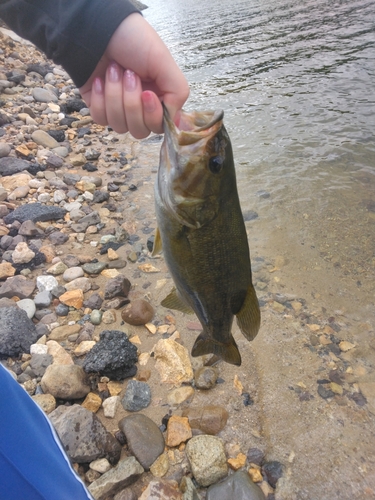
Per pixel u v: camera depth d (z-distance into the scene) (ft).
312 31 8.45
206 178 1.09
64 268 2.62
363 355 2.04
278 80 6.07
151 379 1.93
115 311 2.32
